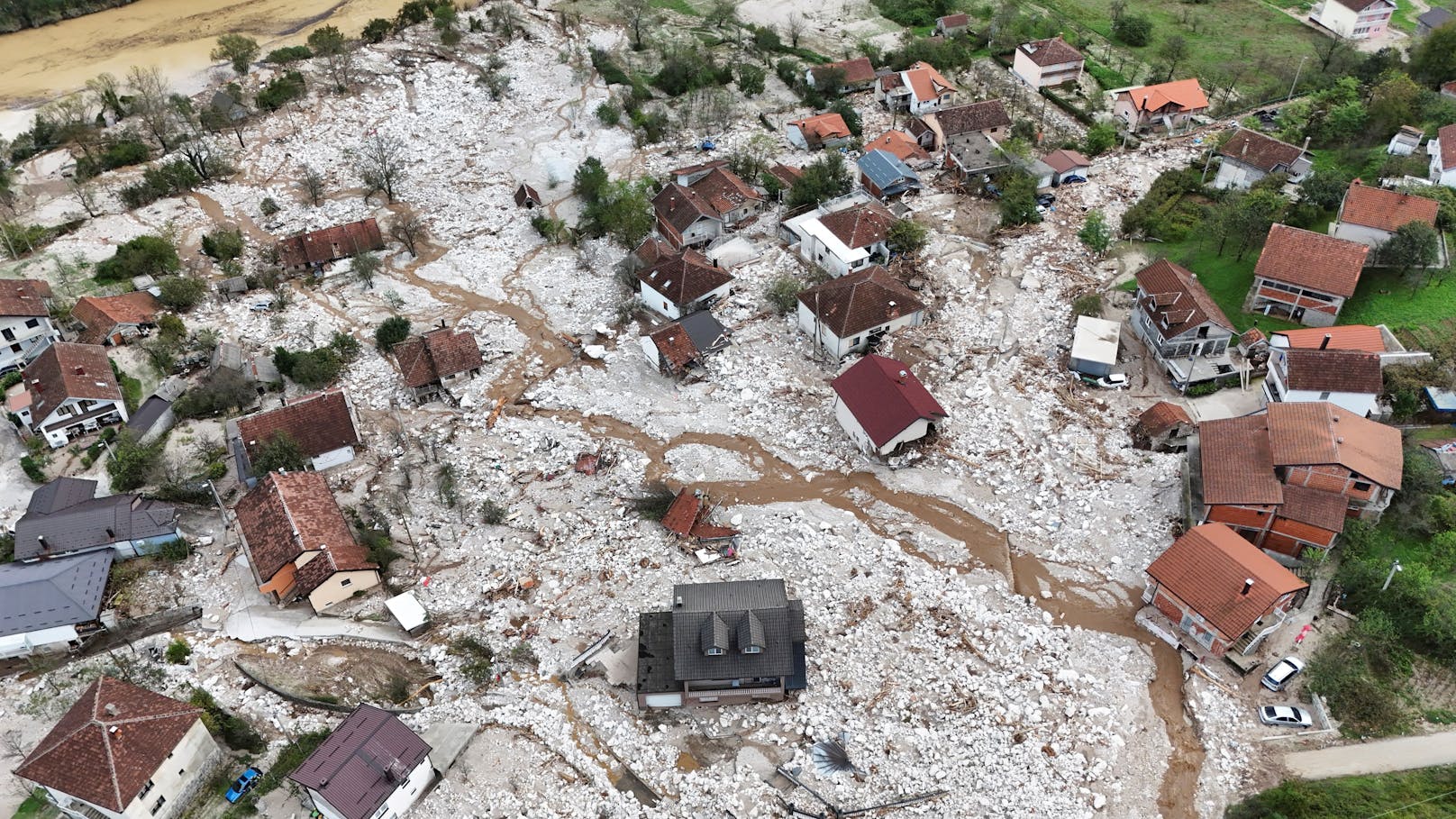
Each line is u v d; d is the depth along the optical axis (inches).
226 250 3885.3
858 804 1873.8
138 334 3422.7
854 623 2235.5
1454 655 1994.3
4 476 2832.2
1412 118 3806.6
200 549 2534.5
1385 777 1801.2
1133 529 2417.6
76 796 1758.1
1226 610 2017.7
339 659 2231.8
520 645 2230.6
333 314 3558.1
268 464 2645.2
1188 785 1872.5
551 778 1955.0
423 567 2465.6
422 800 1929.1
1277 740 1914.4
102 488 2760.8
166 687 2161.7
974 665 2127.2
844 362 3061.0
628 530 2522.1
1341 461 2192.4
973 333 3137.3
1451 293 2930.6
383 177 4352.9
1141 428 2662.4
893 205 3900.1
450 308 3548.2
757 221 3956.7
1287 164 3661.4
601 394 3036.4
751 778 1930.4
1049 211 3814.0
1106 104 4943.4
